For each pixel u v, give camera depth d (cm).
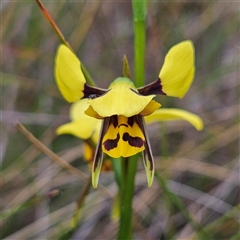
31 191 27
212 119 30
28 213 27
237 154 29
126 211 20
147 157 18
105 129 18
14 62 30
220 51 33
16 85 29
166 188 21
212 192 27
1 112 28
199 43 33
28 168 27
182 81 18
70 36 31
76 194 27
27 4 30
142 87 18
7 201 27
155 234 26
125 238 20
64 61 18
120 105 17
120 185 20
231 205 26
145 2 19
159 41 32
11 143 28
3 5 29
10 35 30
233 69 31
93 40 35
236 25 32
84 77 18
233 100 32
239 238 24
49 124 29
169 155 29
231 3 33
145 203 27
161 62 32
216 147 28
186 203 27
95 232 27
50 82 31
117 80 18
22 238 25
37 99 30
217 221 24
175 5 33
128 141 18
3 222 26
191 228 25
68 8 32
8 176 27
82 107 22
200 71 33
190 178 28
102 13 35
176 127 30
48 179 27
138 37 19
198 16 34
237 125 28
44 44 31
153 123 30
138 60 19
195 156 29
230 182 27
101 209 27
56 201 27
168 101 30
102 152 18
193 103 31
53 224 26
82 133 20
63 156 28
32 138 22
